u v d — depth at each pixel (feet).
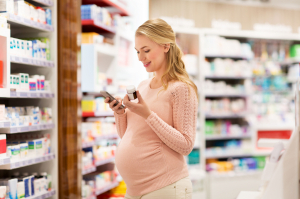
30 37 9.73
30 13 8.69
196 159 17.31
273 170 4.45
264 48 19.33
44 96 9.07
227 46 17.94
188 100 4.87
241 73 18.19
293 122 18.80
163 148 4.95
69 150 9.82
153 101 5.09
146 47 4.93
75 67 9.95
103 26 12.63
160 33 4.89
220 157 18.78
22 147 8.41
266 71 18.90
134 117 5.22
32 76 8.96
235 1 20.07
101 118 14.11
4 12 7.82
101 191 12.54
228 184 14.70
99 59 13.66
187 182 5.05
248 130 18.52
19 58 8.08
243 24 20.33
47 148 9.39
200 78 17.21
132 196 5.14
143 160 4.91
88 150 12.28
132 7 14.78
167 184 4.87
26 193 8.46
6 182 7.86
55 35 9.58
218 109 18.16
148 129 4.99
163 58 5.08
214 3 19.71
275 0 21.02
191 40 17.78
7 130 7.91
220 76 17.83
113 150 13.76
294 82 19.25
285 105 19.38
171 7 18.93
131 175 5.01
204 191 14.28
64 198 9.64
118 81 13.89
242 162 18.16
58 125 9.66
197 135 17.43
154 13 18.70
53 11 9.60
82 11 12.10
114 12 14.67
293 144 4.00
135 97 4.66
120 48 14.39
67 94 9.77
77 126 10.05
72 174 9.91
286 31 20.08
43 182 9.16
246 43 19.13
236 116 18.13
